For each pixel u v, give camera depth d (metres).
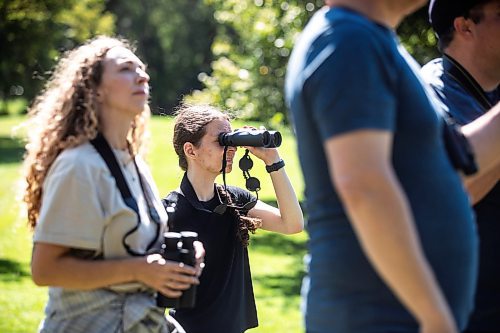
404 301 3.00
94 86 4.40
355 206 3.01
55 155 4.38
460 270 3.38
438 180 3.35
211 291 5.68
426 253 3.31
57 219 4.21
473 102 4.63
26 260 14.15
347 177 3.03
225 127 5.91
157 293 4.47
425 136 3.32
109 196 4.27
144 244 4.39
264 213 5.99
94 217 4.22
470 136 4.05
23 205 4.64
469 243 3.42
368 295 3.30
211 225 5.75
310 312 3.48
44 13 35.88
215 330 5.66
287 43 18.58
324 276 3.39
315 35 3.31
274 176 5.87
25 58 37.94
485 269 4.40
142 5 76.62
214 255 5.72
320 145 3.31
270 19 18.92
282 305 11.23
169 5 77.06
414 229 3.07
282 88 20.28
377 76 3.17
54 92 4.47
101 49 4.46
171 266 4.29
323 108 3.14
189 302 4.47
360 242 3.30
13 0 27.41
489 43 4.60
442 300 3.00
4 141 38.56
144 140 4.77
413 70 3.40
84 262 4.25
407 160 3.31
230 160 5.95
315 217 3.43
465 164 3.54
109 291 4.34
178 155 5.99
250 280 5.95
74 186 4.21
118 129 4.45
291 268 13.94
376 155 3.05
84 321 4.34
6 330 9.62
